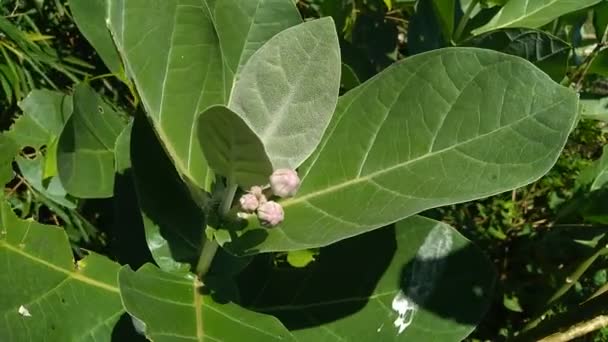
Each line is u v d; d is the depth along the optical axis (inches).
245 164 11.9
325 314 15.3
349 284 15.4
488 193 12.0
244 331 12.7
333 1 23.5
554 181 25.9
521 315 23.8
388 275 15.3
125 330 13.8
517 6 21.7
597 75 24.3
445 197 12.1
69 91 22.6
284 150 12.6
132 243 15.7
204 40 13.7
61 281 13.8
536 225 25.4
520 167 12.1
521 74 12.6
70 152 15.0
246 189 12.4
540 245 24.3
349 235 11.9
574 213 23.6
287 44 12.5
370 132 13.3
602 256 22.8
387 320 15.1
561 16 23.2
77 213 19.5
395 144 13.1
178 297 13.0
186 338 12.1
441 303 15.1
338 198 12.9
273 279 15.7
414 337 14.9
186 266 14.1
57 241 13.9
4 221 13.5
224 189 13.1
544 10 21.7
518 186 11.9
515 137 12.3
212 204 13.1
